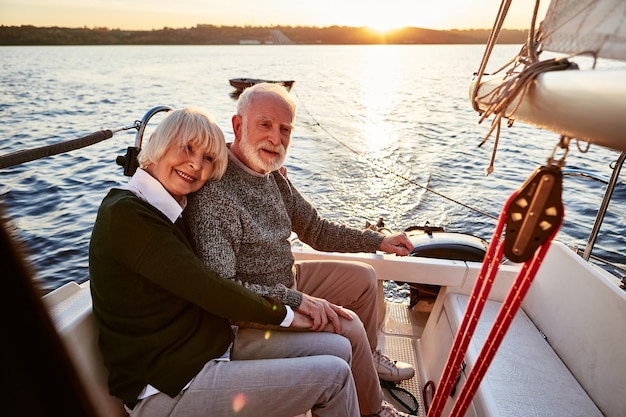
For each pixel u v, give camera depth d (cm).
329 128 1436
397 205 692
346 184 804
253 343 154
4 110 1686
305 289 198
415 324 246
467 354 173
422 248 286
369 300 198
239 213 157
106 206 128
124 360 129
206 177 145
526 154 998
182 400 132
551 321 184
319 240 209
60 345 64
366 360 165
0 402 57
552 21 80
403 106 1992
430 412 96
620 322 148
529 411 149
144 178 138
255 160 162
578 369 164
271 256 169
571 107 57
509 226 72
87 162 905
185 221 155
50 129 1342
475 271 209
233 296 137
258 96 161
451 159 981
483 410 150
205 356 136
